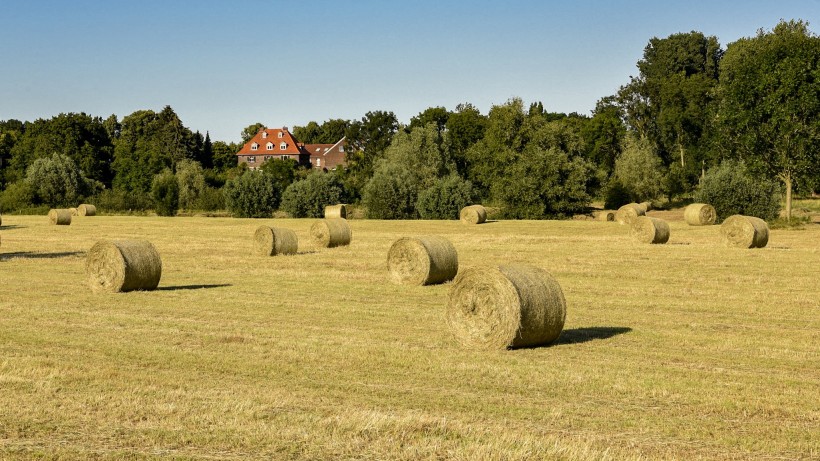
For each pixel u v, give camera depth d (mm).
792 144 58375
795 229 53812
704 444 9273
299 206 85125
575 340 15984
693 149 99812
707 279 26469
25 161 127875
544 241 44188
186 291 23375
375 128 140125
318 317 18656
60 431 9547
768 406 10844
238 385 11875
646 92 116625
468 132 114562
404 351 14562
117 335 16094
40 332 16391
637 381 12219
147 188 114812
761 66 60312
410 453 8664
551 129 87562
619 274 27953
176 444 9023
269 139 170000
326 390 11641
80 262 32156
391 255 25812
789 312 19719
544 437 9328
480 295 15305
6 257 34375
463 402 11031
